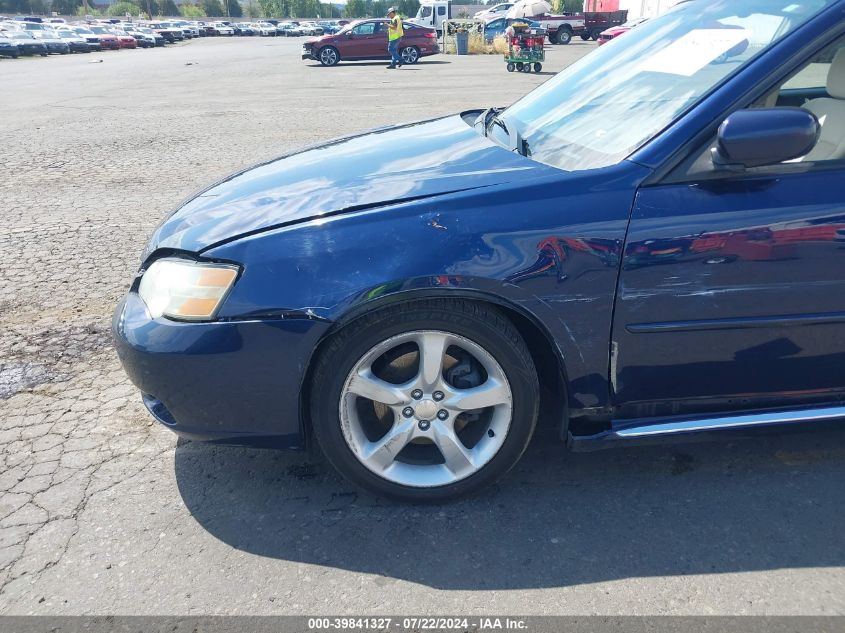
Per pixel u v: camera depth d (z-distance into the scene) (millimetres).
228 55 31281
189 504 2426
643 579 2053
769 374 2289
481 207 2111
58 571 2131
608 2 36562
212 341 2133
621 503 2377
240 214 2344
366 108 11961
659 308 2139
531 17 33312
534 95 3146
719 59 2373
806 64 2148
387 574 2100
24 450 2750
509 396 2244
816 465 2553
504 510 2359
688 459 2604
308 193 2385
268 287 2105
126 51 39594
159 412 2373
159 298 2250
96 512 2391
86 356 3518
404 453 2395
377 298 2064
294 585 2064
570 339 2164
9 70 23859
